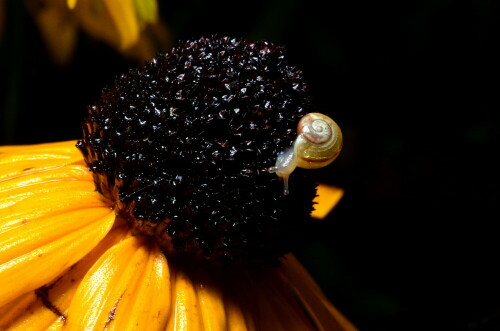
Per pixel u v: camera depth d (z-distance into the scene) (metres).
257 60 0.12
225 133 0.12
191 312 0.12
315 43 0.20
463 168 0.19
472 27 0.20
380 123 0.21
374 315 0.18
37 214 0.12
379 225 0.19
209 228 0.12
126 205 0.12
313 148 0.12
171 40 0.18
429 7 0.20
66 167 0.13
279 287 0.13
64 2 0.16
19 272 0.11
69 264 0.12
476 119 0.21
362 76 0.21
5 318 0.11
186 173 0.12
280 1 0.19
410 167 0.19
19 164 0.13
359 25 0.20
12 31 0.17
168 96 0.12
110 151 0.12
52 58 0.17
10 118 0.18
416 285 0.18
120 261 0.12
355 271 0.19
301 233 0.12
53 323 0.12
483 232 0.18
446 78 0.21
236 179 0.12
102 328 0.11
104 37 0.17
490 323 0.15
